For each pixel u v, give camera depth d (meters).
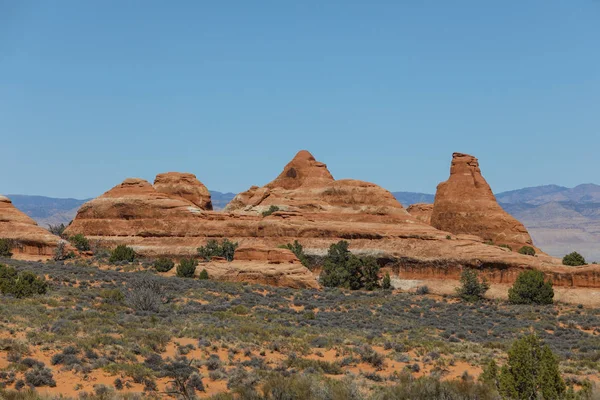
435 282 133.75
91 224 182.62
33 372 42.28
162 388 43.16
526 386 38.72
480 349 64.69
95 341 51.06
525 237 192.75
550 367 39.00
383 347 62.84
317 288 118.31
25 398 36.59
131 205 181.62
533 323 91.25
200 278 120.31
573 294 116.31
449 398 38.09
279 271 117.81
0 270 77.75
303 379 41.56
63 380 42.75
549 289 115.50
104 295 78.12
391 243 148.12
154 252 166.12
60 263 132.25
